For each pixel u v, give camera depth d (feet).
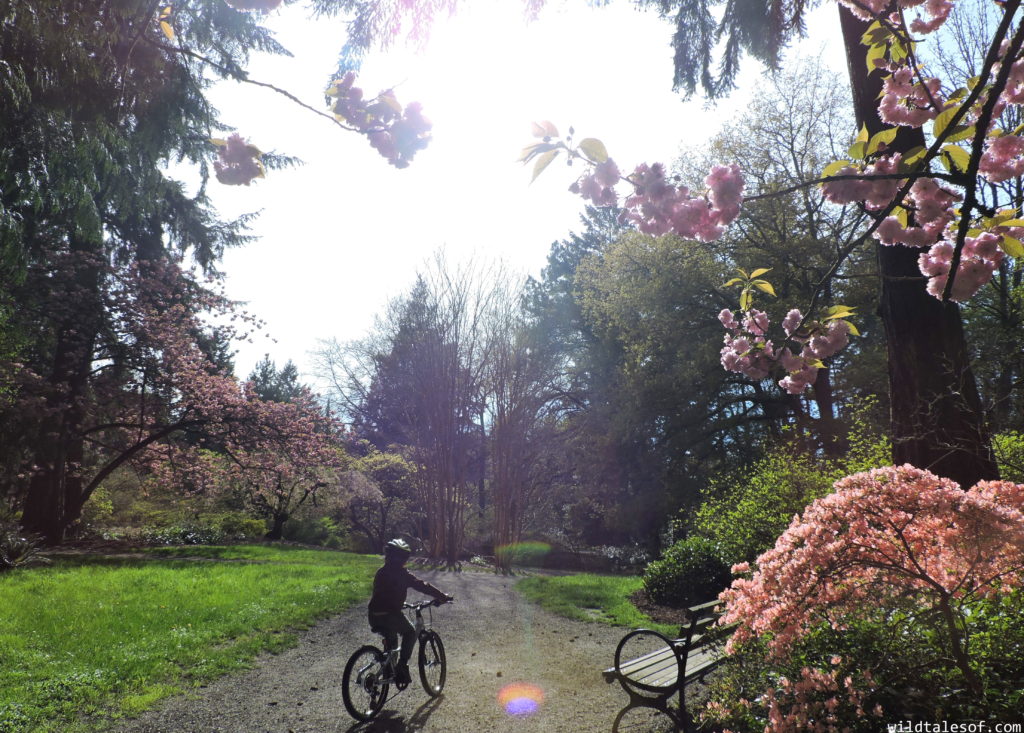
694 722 15.21
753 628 11.32
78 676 19.70
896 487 10.53
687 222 8.40
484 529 95.09
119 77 20.80
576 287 125.39
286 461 80.79
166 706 18.37
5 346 57.98
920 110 10.31
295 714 18.26
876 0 10.36
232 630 27.14
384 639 19.43
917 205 9.62
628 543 107.96
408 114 8.64
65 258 62.80
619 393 90.74
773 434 77.00
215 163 8.87
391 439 125.90
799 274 70.95
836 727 10.30
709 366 78.54
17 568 45.11
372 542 110.83
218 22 25.40
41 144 25.09
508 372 79.36
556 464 108.06
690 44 28.81
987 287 52.13
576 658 25.36
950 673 10.12
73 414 66.95
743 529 34.22
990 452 18.66
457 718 18.20
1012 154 9.04
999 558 9.98
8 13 18.24
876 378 65.21
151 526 90.63
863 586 10.73
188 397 73.82
